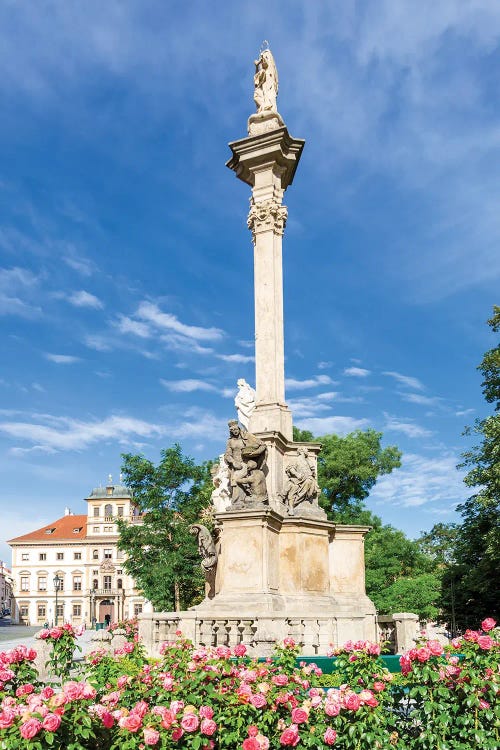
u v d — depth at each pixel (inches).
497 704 241.0
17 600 4872.0
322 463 1814.7
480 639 252.1
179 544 1550.2
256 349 794.2
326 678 370.0
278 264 828.0
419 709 252.2
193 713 217.2
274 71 908.0
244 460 692.1
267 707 239.0
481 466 1323.8
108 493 5014.8
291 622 598.2
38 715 194.2
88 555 4872.0
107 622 4520.2
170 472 1608.0
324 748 229.1
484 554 1368.1
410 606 1603.1
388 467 1872.5
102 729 208.8
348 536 770.8
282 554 693.9
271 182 842.8
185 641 282.4
